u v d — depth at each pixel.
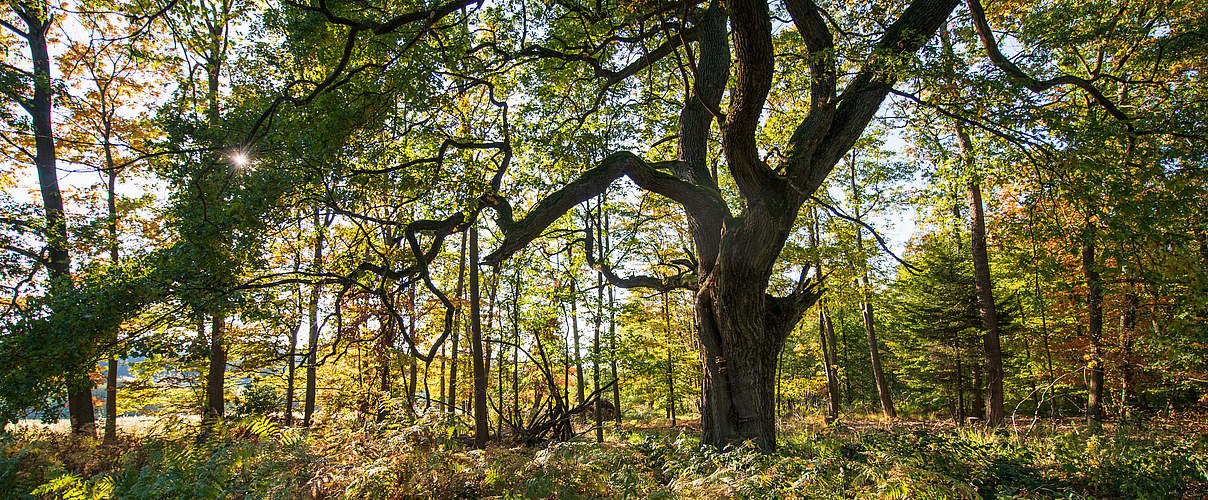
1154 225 6.79
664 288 10.59
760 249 8.10
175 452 6.11
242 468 5.83
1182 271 6.71
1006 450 8.60
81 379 7.85
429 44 8.51
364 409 13.85
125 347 8.00
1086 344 15.23
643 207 14.77
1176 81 9.56
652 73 11.67
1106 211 7.23
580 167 10.18
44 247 11.35
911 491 5.31
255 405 15.80
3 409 7.14
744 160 7.24
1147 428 11.66
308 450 6.70
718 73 9.62
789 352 29.66
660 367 15.06
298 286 8.53
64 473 6.49
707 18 9.73
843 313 29.05
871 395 32.84
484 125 9.45
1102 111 7.96
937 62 6.47
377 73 7.43
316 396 16.27
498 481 5.99
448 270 17.44
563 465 6.09
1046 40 8.42
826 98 7.36
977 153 9.31
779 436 13.63
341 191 7.15
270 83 7.91
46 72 13.52
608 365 16.11
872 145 15.39
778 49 10.99
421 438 7.34
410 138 8.62
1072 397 22.95
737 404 8.62
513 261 13.37
